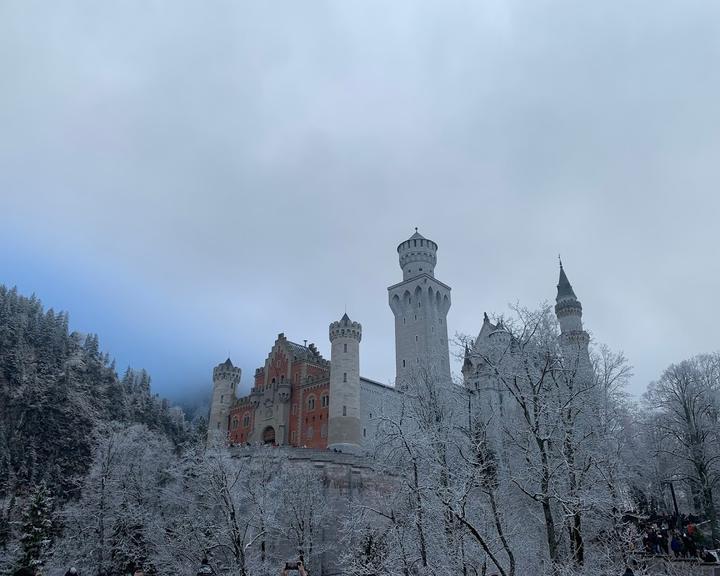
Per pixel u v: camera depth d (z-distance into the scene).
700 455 55.66
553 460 28.03
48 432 141.75
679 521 46.53
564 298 87.19
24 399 143.50
